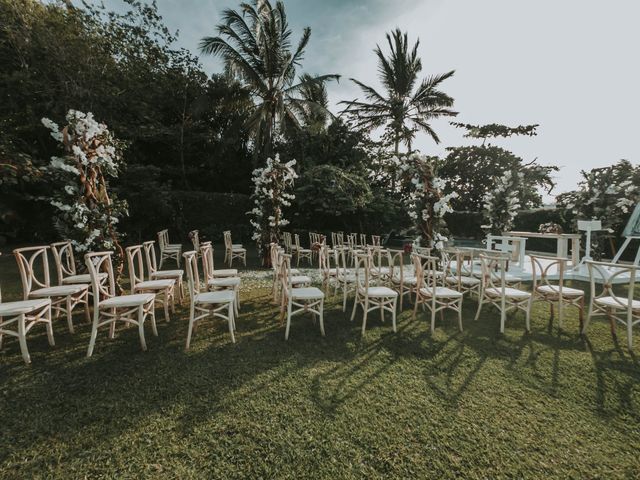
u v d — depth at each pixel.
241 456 1.61
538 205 15.88
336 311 4.23
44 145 9.38
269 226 7.86
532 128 16.59
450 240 5.23
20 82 8.34
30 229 10.02
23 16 8.55
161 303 4.46
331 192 10.62
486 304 4.66
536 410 2.02
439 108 17.27
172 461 1.57
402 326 3.63
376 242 7.20
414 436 1.77
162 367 2.54
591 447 1.70
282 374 2.45
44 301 2.85
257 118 13.09
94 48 9.57
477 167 18.25
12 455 1.59
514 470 1.54
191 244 11.70
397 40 16.45
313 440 1.73
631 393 2.23
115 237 4.41
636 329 3.54
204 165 15.05
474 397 2.16
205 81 15.05
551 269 7.38
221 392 2.18
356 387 2.27
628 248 9.16
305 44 13.66
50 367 2.52
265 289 5.42
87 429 1.79
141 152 13.28
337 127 14.51
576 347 3.04
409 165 5.36
